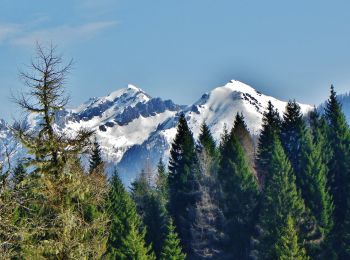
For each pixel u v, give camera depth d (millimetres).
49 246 51188
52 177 53188
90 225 55438
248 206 191750
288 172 175500
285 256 143500
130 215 173750
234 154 198500
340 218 185250
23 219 45156
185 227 195125
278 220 165375
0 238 42250
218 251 188875
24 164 52312
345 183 191750
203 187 197125
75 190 53656
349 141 198250
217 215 191500
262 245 166500
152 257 158000
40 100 53719
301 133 198625
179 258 158875
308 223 170500
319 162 184000
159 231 195875
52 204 52906
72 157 54344
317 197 178375
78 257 53156
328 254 171250
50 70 53938
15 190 42031
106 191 56562
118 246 167000
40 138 53438
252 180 195375
